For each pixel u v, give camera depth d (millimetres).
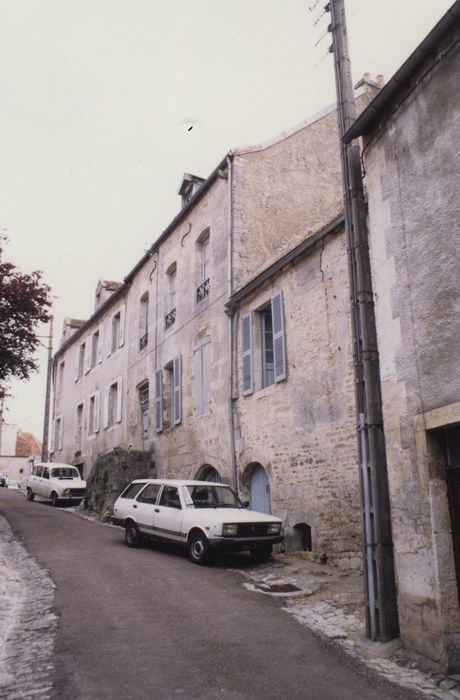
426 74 6473
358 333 7285
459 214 5828
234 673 5273
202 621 6809
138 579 8852
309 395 11188
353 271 7496
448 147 6078
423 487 5953
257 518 10352
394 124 6996
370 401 6922
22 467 52969
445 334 5859
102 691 4812
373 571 6488
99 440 24375
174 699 4680
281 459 11844
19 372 15086
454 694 4926
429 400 5980
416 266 6395
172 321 18453
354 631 6605
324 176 16688
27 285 14852
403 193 6734
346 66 8250
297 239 15672
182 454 16531
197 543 10234
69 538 12914
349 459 9961
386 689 5027
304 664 5562
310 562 10312
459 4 5711
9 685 4934
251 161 15625
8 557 10781
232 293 14445
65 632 6336
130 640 6090
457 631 5555
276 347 12375
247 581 8969
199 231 17047
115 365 23547
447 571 5691
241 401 13680
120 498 12727
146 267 21297
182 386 17078
